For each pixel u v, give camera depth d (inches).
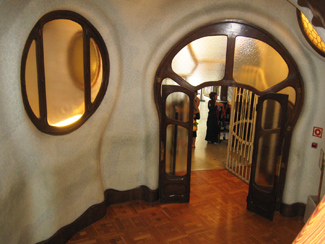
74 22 138.0
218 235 166.7
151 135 193.8
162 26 172.4
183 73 188.2
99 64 161.0
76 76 145.1
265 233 170.9
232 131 259.3
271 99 176.6
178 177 199.2
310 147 182.2
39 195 131.0
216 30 176.9
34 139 121.3
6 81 104.4
